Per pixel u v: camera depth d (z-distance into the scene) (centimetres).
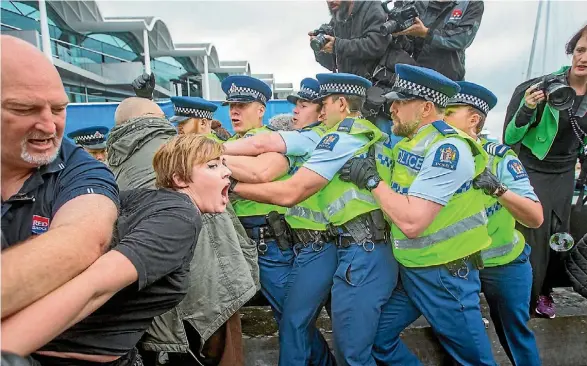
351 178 186
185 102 284
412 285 188
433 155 172
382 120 257
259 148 195
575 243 283
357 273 188
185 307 170
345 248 193
